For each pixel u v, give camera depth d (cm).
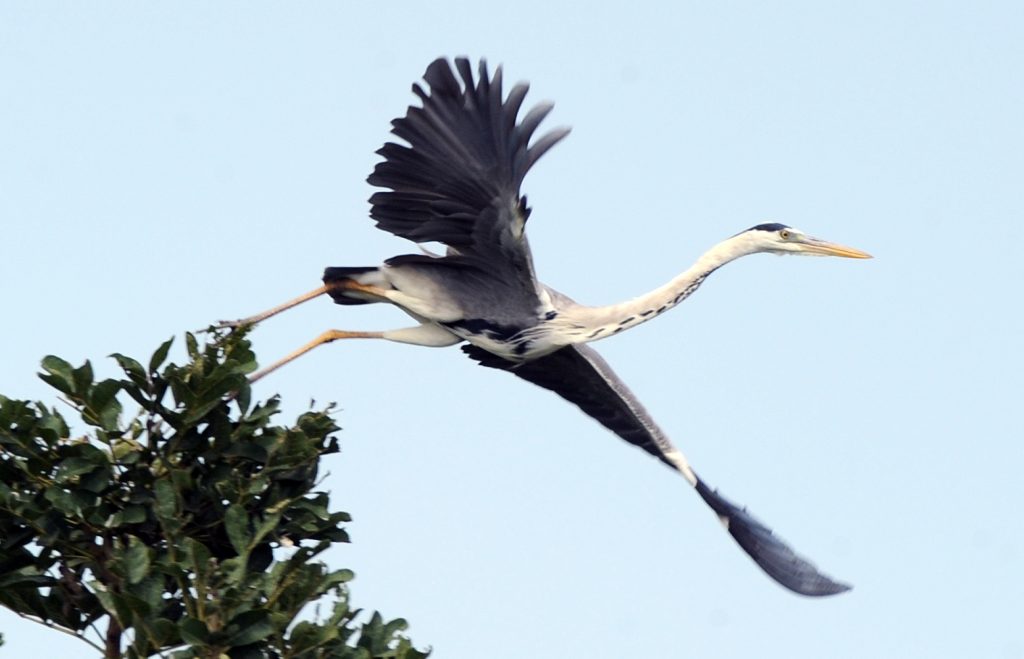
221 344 1161
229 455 1153
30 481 1141
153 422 1148
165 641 1038
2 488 1117
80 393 1131
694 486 1708
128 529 1145
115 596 1023
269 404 1172
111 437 1137
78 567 1163
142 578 1040
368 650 1120
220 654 1038
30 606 1155
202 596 1041
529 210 1434
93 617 1167
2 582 1132
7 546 1134
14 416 1124
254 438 1161
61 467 1112
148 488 1137
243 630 1039
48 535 1127
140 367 1133
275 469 1145
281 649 1066
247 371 1153
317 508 1155
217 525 1161
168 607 1132
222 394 1127
